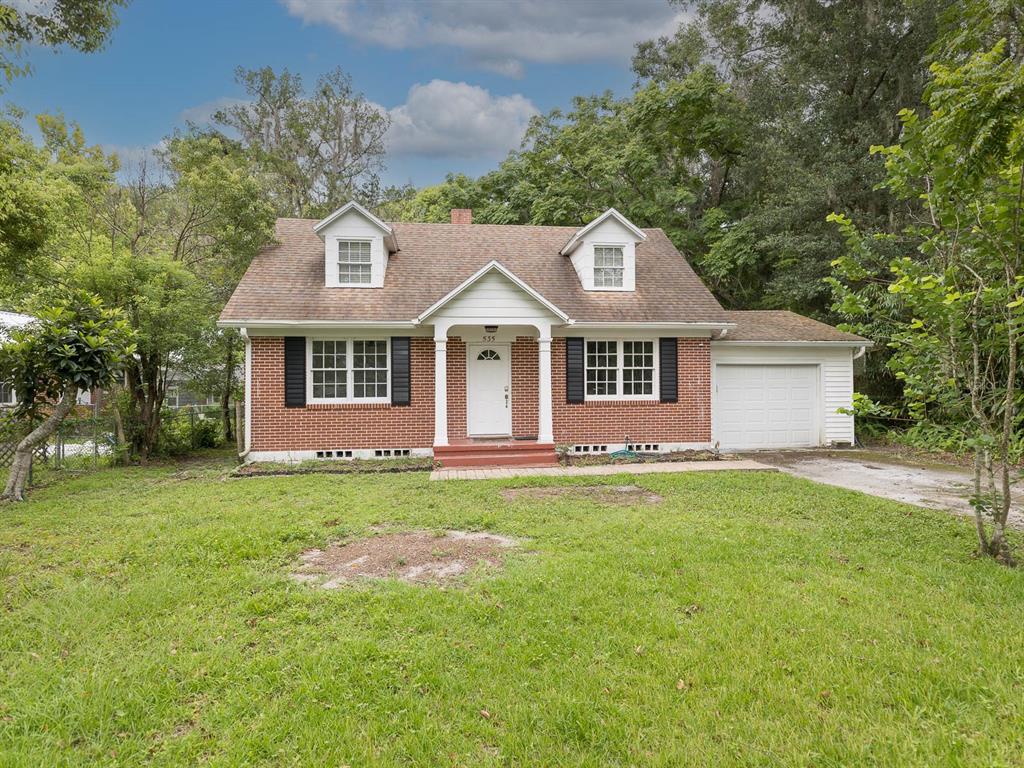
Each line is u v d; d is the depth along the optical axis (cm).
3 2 834
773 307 2039
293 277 1349
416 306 1302
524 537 633
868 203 1819
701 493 859
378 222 1323
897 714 296
